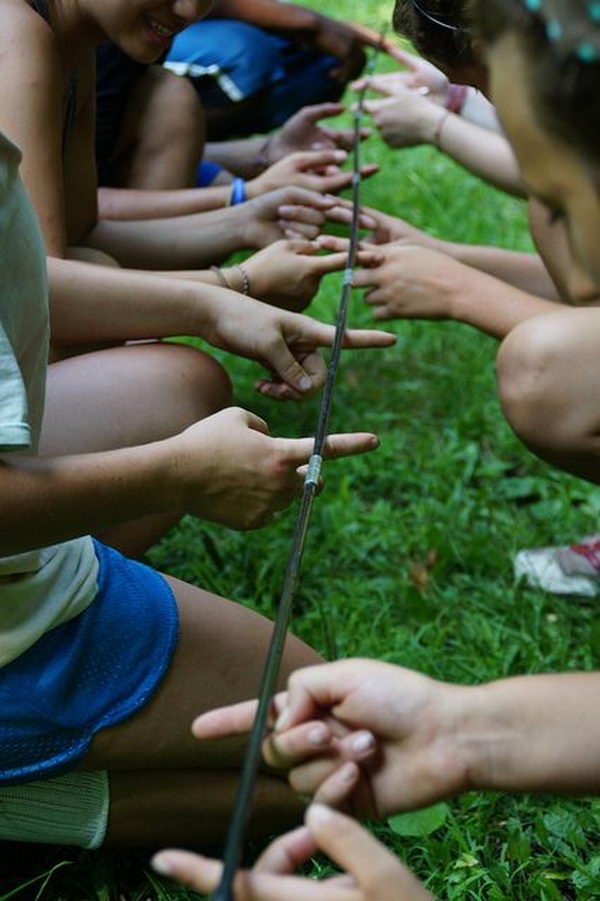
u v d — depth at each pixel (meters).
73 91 2.06
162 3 1.91
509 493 2.37
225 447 1.35
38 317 1.33
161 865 0.92
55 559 1.43
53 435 1.71
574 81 0.79
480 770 1.10
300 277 2.02
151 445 1.34
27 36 1.89
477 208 3.42
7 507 1.24
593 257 0.87
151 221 2.37
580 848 1.59
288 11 3.15
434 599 2.10
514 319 2.09
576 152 0.82
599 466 1.91
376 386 2.74
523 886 1.54
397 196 3.46
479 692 1.11
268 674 1.06
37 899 1.46
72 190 2.22
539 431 1.90
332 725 1.14
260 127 3.27
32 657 1.41
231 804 1.53
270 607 2.05
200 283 1.85
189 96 2.64
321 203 2.32
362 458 2.46
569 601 2.10
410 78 2.71
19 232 1.28
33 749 1.42
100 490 1.29
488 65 0.88
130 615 1.47
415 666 1.90
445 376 2.75
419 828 1.55
